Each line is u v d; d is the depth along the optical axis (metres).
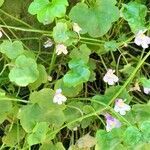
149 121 0.22
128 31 0.28
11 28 0.27
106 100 0.25
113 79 0.25
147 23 0.28
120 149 0.23
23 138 0.26
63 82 0.25
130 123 0.24
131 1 0.27
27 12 0.28
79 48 0.25
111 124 0.24
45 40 0.28
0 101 0.25
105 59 0.28
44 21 0.24
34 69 0.24
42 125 0.23
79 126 0.27
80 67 0.24
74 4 0.28
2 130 0.28
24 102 0.26
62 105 0.25
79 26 0.25
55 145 0.25
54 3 0.24
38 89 0.27
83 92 0.28
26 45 0.28
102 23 0.25
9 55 0.25
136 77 0.26
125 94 0.25
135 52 0.29
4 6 0.27
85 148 0.26
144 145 0.23
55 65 0.28
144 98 0.28
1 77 0.27
